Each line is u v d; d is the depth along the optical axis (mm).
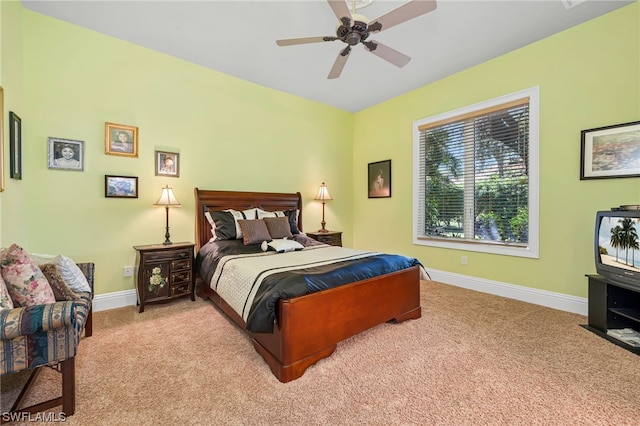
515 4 2338
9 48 2145
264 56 3201
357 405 1465
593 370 1741
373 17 2504
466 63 3338
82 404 1464
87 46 2721
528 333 2264
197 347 2080
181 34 2793
